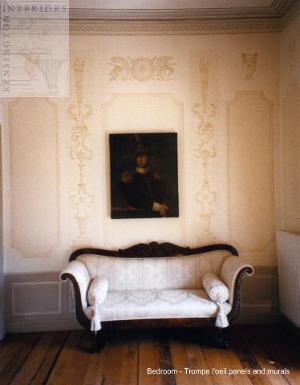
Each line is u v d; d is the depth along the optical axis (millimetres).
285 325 2568
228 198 2627
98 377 1879
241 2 2441
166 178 2600
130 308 2104
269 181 2627
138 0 2393
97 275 2453
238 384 1795
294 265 2248
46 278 2562
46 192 2582
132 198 2590
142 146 2594
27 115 2574
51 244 2584
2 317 2455
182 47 2627
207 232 2623
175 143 2602
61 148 2590
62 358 2104
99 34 2611
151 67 2623
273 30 2635
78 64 2604
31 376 1901
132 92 2615
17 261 2564
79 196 2600
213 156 2625
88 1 2395
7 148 2562
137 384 1806
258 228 2627
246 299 2617
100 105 2605
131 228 2609
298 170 2391
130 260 2518
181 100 2623
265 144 2631
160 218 2609
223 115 2627
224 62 2633
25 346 2285
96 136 2605
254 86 2631
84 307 2125
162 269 2488
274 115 2621
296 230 2422
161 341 2303
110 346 2242
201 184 2627
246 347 2211
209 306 2115
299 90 2363
